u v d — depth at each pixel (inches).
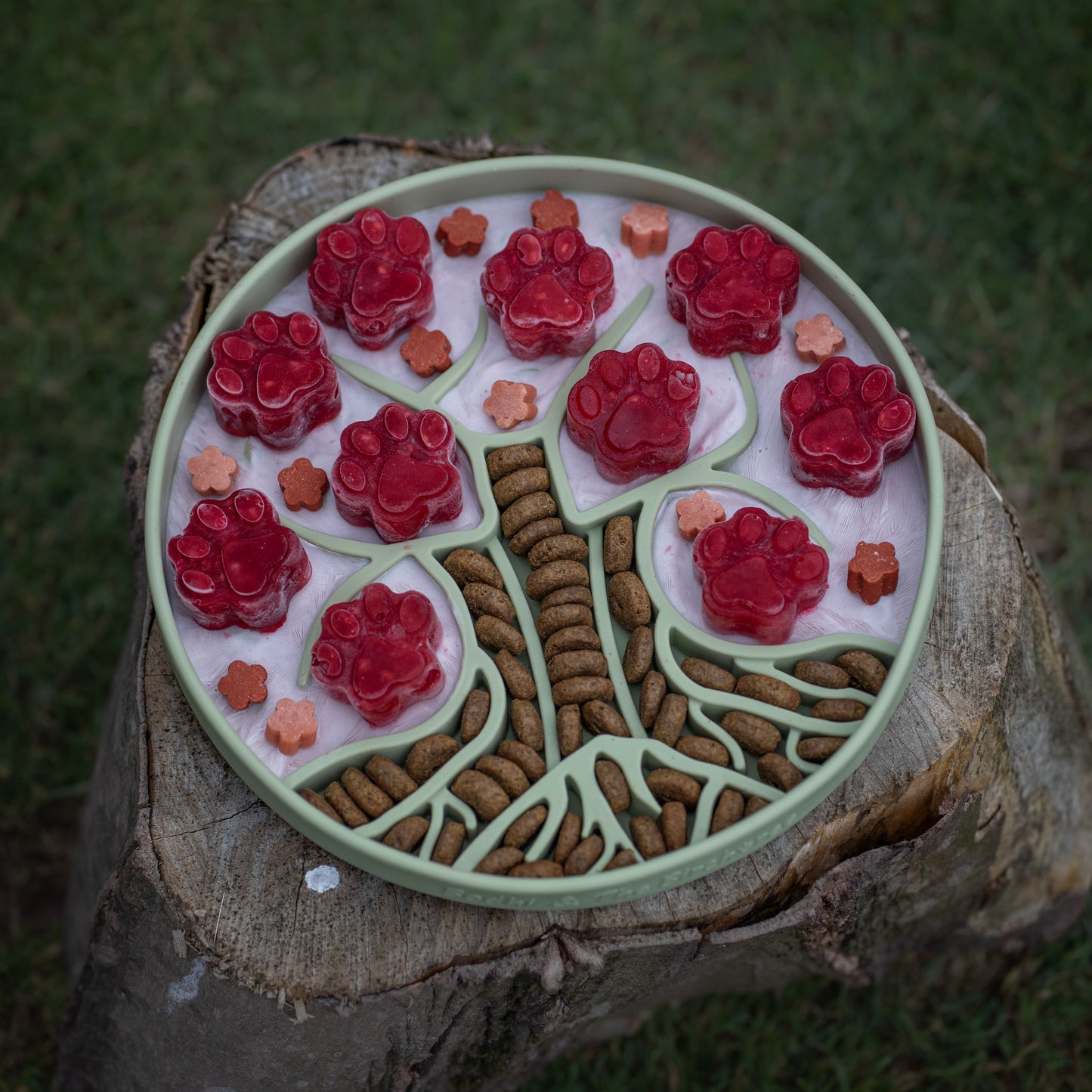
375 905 29.1
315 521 30.3
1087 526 39.5
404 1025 29.4
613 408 30.0
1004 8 42.9
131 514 32.1
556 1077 35.3
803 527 29.4
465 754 29.0
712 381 30.9
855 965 33.2
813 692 29.3
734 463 30.5
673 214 31.8
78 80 42.8
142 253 41.6
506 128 42.5
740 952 30.9
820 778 28.5
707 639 29.5
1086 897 35.1
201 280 32.6
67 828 37.7
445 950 29.0
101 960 30.2
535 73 42.9
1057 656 32.5
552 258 30.7
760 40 43.6
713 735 29.2
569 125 42.6
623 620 29.8
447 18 43.4
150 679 30.1
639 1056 35.6
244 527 29.5
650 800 28.9
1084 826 34.4
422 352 30.9
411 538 30.0
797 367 30.9
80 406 40.4
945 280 41.2
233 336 30.2
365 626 29.1
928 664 30.1
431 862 28.2
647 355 30.1
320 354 30.4
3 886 37.3
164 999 29.7
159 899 29.1
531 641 29.7
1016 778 31.8
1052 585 38.9
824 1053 35.5
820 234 41.4
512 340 30.8
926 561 29.3
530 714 29.2
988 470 32.2
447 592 29.7
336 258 30.7
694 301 30.5
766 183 42.2
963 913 34.2
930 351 40.5
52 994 36.3
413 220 31.0
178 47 43.3
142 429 32.3
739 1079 35.3
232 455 30.6
